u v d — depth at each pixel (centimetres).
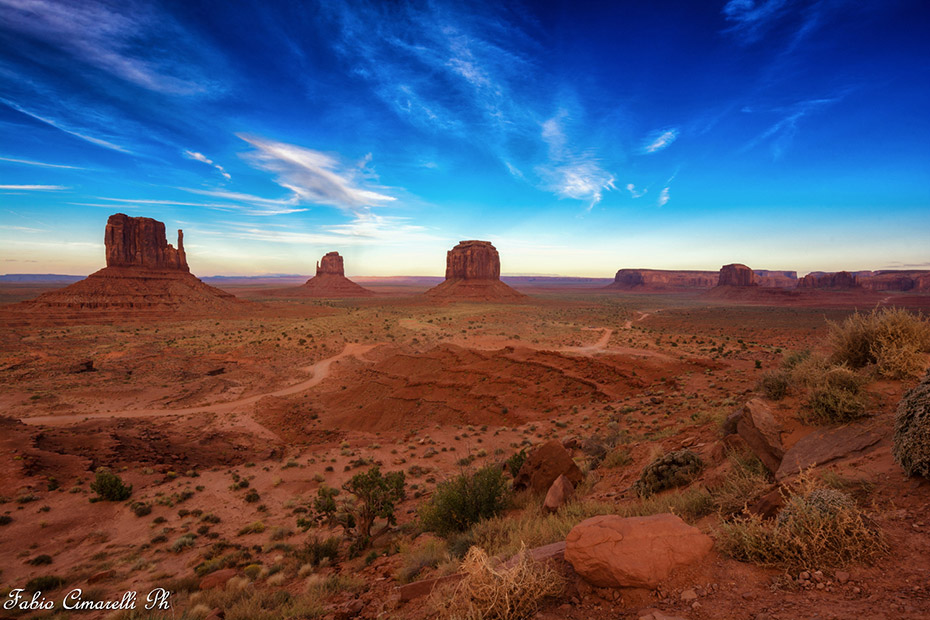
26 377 6419
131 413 5184
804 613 315
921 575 324
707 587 376
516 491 1296
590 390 3891
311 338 10075
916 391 496
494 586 403
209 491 2678
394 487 1440
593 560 408
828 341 916
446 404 4422
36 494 2431
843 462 576
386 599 670
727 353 5506
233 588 1141
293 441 4259
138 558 1741
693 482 832
